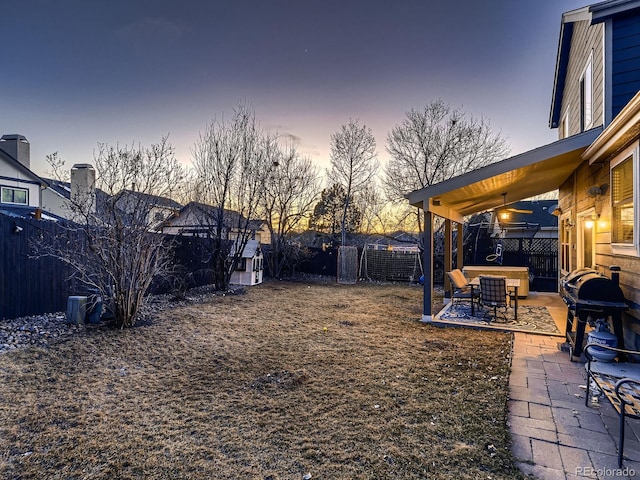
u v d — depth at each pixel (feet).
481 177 18.86
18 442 8.29
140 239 19.10
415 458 7.76
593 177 19.49
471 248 45.29
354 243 61.98
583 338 14.44
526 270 30.40
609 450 8.12
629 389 9.16
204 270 35.58
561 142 17.02
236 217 39.29
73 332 17.44
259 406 10.28
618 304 13.47
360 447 8.19
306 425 9.20
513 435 8.77
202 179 35.19
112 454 7.86
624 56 16.26
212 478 7.08
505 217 30.53
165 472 7.25
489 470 7.36
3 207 43.60
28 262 19.57
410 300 30.42
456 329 19.88
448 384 11.94
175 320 20.85
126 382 11.94
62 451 7.95
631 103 10.32
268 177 43.70
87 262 19.53
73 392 11.05
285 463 7.59
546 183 28.60
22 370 12.60
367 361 14.28
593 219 19.51
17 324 18.08
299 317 22.88
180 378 12.38
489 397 10.89
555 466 7.52
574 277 17.88
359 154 56.90
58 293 21.17
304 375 12.67
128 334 17.48
